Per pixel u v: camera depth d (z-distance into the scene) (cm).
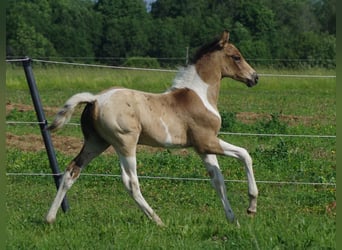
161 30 4284
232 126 1770
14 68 3753
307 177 1250
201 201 1102
